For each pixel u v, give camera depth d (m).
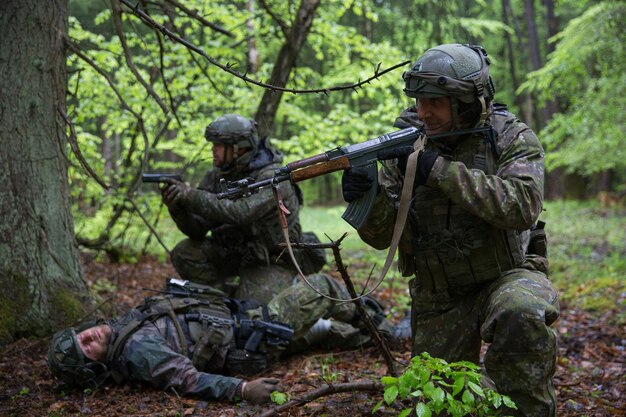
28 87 4.70
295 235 5.21
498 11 24.94
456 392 2.45
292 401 3.34
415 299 3.28
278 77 7.51
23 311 4.53
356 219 2.87
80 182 7.95
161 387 3.64
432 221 3.01
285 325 4.19
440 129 2.91
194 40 8.87
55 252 4.80
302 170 2.84
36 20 4.73
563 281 8.49
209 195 4.91
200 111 8.70
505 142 2.92
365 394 3.65
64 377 3.65
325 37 8.55
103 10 8.13
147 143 5.09
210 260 5.47
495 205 2.69
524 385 2.66
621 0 11.55
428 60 2.86
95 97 8.12
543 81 12.52
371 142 2.85
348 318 4.66
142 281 7.69
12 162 4.64
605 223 15.96
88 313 4.77
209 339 3.83
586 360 4.89
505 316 2.67
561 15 22.67
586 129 12.70
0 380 3.89
